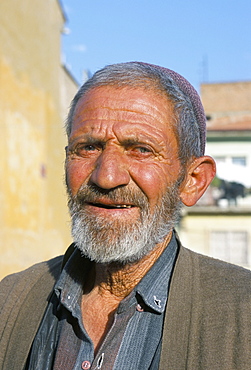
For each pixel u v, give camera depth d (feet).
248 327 5.40
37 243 44.75
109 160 5.83
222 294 5.73
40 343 6.31
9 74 40.96
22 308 6.81
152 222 5.96
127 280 6.35
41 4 48.73
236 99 85.46
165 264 6.30
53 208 49.39
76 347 6.00
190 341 5.45
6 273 38.14
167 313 5.65
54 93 50.88
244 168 62.34
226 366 5.24
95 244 5.88
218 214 62.69
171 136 6.11
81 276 6.62
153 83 6.16
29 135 44.39
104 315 6.30
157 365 5.50
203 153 6.83
